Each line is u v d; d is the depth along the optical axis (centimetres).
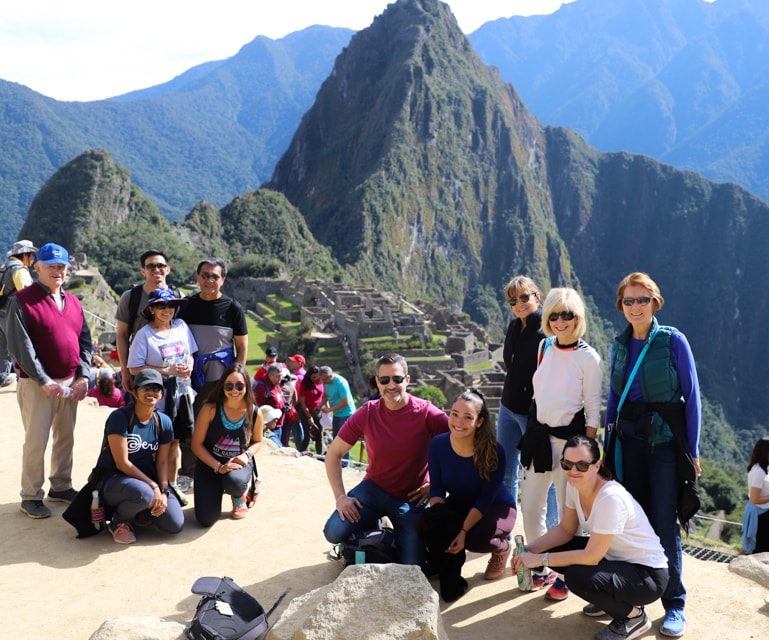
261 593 604
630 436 569
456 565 603
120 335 819
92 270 7631
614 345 582
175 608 580
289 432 1330
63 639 536
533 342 682
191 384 814
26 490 748
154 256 802
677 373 548
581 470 529
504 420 711
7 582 618
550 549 577
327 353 6794
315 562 664
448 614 577
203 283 802
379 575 486
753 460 805
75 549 681
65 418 773
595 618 566
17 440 1028
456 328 7900
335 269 16100
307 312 7731
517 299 686
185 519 755
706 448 16112
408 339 6650
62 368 736
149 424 704
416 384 4616
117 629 498
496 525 613
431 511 601
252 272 10225
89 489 700
